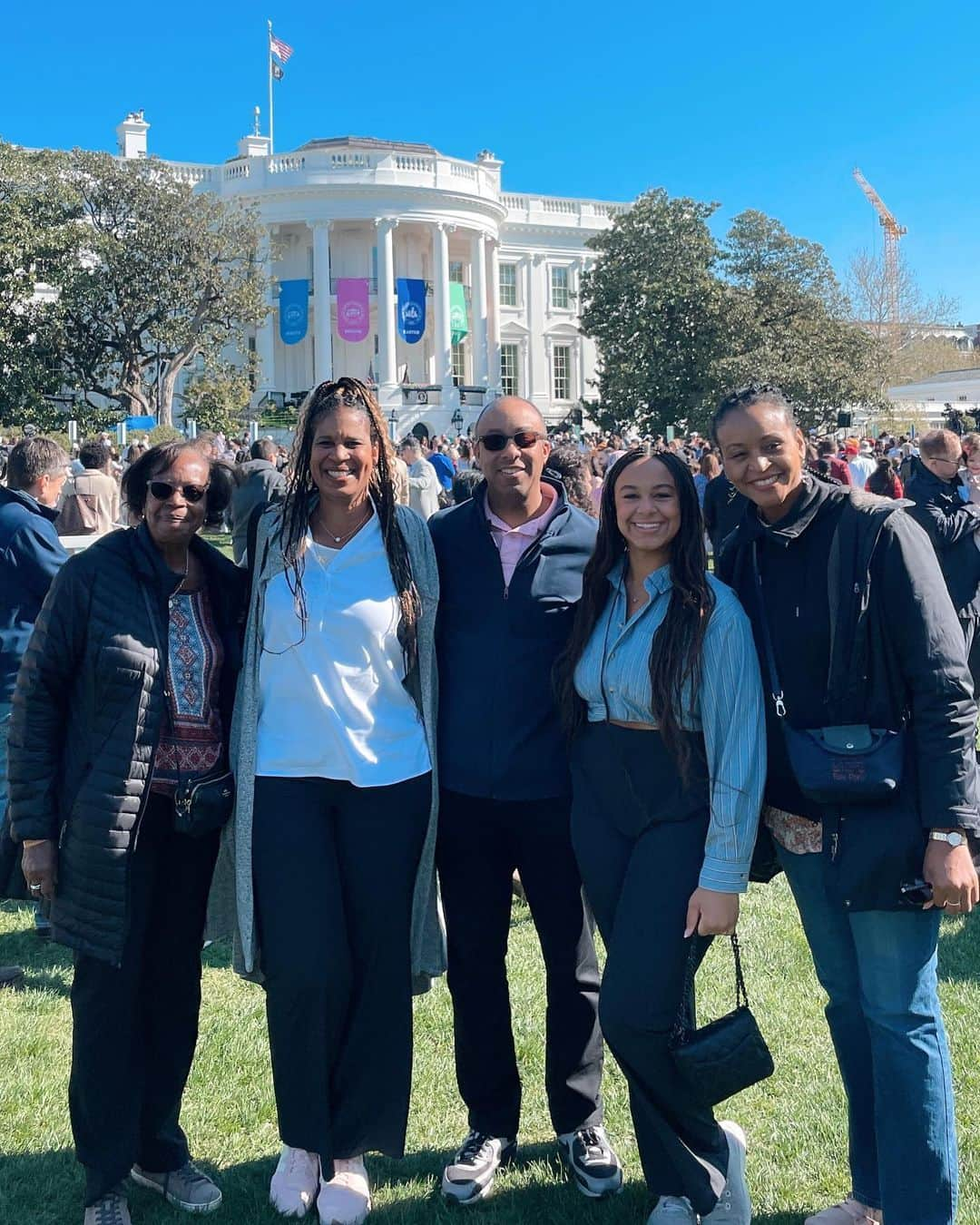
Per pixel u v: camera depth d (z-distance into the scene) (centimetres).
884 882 253
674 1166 280
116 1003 290
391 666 306
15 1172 326
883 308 6062
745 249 4550
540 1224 302
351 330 4634
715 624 272
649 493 274
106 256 3169
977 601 586
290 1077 298
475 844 320
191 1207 308
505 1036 327
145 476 297
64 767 290
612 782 287
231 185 4606
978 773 257
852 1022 287
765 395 268
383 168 4594
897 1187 262
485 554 320
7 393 3148
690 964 272
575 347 5769
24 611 472
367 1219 304
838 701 261
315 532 313
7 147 3083
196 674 304
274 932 293
